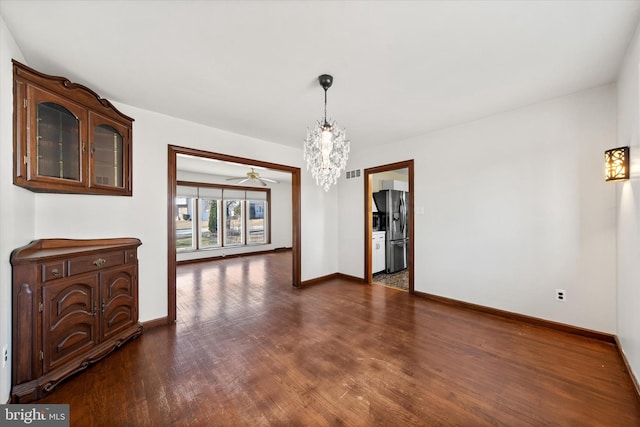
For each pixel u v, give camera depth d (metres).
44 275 1.76
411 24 1.56
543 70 2.10
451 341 2.44
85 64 1.98
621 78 2.06
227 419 1.52
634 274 1.79
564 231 2.59
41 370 1.72
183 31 1.62
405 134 3.72
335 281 4.77
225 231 7.68
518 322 2.86
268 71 2.08
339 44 1.75
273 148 4.07
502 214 3.00
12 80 1.63
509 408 1.59
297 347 2.35
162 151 2.92
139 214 2.75
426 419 1.51
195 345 2.40
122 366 2.06
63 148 2.00
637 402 1.63
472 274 3.26
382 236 5.39
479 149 3.17
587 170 2.46
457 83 2.29
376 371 1.98
